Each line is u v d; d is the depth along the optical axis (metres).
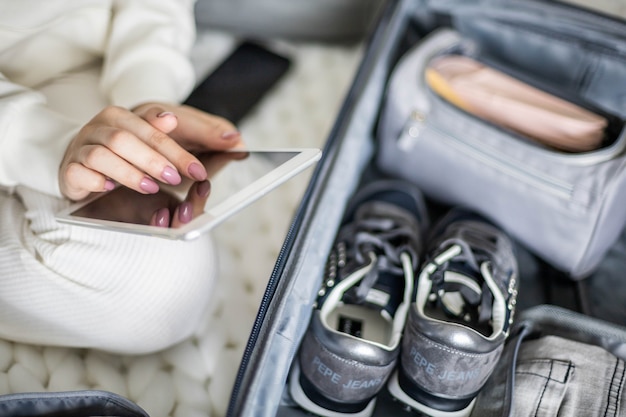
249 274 0.88
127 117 0.65
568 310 0.81
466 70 0.96
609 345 0.74
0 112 0.66
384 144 0.96
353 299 0.74
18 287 0.65
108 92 0.82
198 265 0.70
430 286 0.74
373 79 0.91
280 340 0.63
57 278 0.64
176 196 0.62
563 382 0.68
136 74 0.81
